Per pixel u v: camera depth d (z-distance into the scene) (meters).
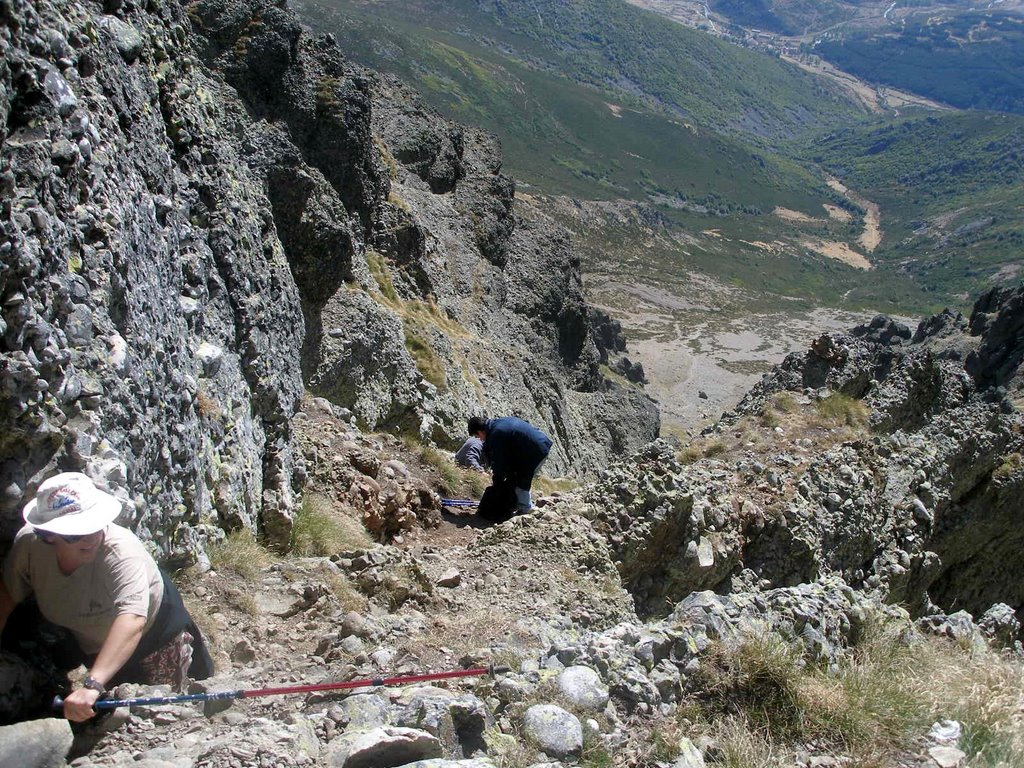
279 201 19.73
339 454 13.27
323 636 7.48
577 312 59.47
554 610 9.14
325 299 20.91
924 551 17.72
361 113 26.56
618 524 11.84
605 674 6.61
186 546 7.90
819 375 20.19
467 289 47.03
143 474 6.97
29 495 5.62
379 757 5.37
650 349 168.25
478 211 53.00
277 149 19.86
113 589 5.32
